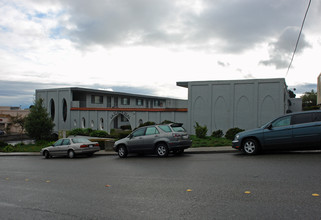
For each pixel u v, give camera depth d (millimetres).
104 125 30531
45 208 5957
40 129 30516
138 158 14266
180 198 6113
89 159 16203
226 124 22516
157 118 26391
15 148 26938
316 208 4977
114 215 5262
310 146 10938
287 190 6168
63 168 12422
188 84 24000
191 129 23812
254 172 8227
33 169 12656
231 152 14031
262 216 4746
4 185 8812
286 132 11297
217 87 22953
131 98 43312
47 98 35781
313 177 7172
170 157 13445
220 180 7520
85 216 5305
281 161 9727
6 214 5645
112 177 9125
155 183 7742
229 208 5250
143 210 5453
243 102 22016
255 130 11969
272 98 21109
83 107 34062
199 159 11938
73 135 29531
